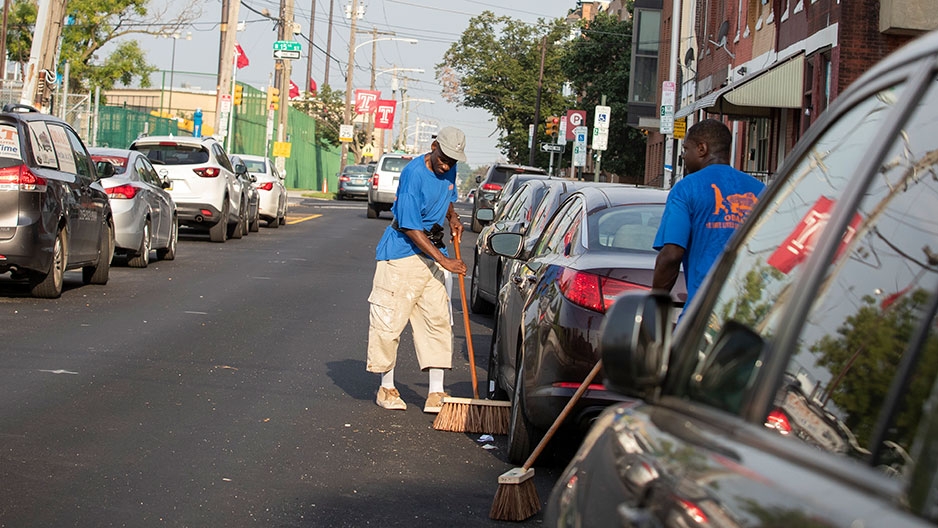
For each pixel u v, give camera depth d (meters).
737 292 2.78
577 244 7.23
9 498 5.84
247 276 17.27
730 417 2.35
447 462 7.13
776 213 2.82
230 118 45.41
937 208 2.46
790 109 23.17
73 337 10.87
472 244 28.17
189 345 10.79
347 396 8.98
